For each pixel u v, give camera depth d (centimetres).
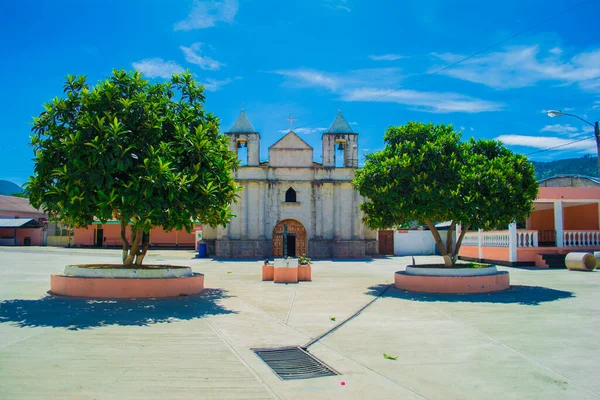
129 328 909
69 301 1180
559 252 2472
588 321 1027
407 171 1454
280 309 1177
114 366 679
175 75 1413
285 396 583
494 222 1465
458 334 911
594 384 635
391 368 701
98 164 1131
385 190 1469
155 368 676
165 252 4144
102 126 1132
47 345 775
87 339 819
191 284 1355
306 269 1848
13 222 5231
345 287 1625
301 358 749
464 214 1406
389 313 1131
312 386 620
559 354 773
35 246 4988
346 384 630
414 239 3972
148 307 1122
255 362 717
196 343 816
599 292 1461
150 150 1161
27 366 666
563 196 2527
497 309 1177
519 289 1530
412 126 1586
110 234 4975
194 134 1341
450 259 1620
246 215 3512
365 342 852
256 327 952
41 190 1204
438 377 661
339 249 3509
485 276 1468
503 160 1511
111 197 1116
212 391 593
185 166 1270
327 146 3641
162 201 1148
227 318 1028
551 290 1507
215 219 1366
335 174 3616
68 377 626
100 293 1245
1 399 545
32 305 1122
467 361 736
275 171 3584
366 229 3778
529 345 828
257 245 3456
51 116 1220
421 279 1496
